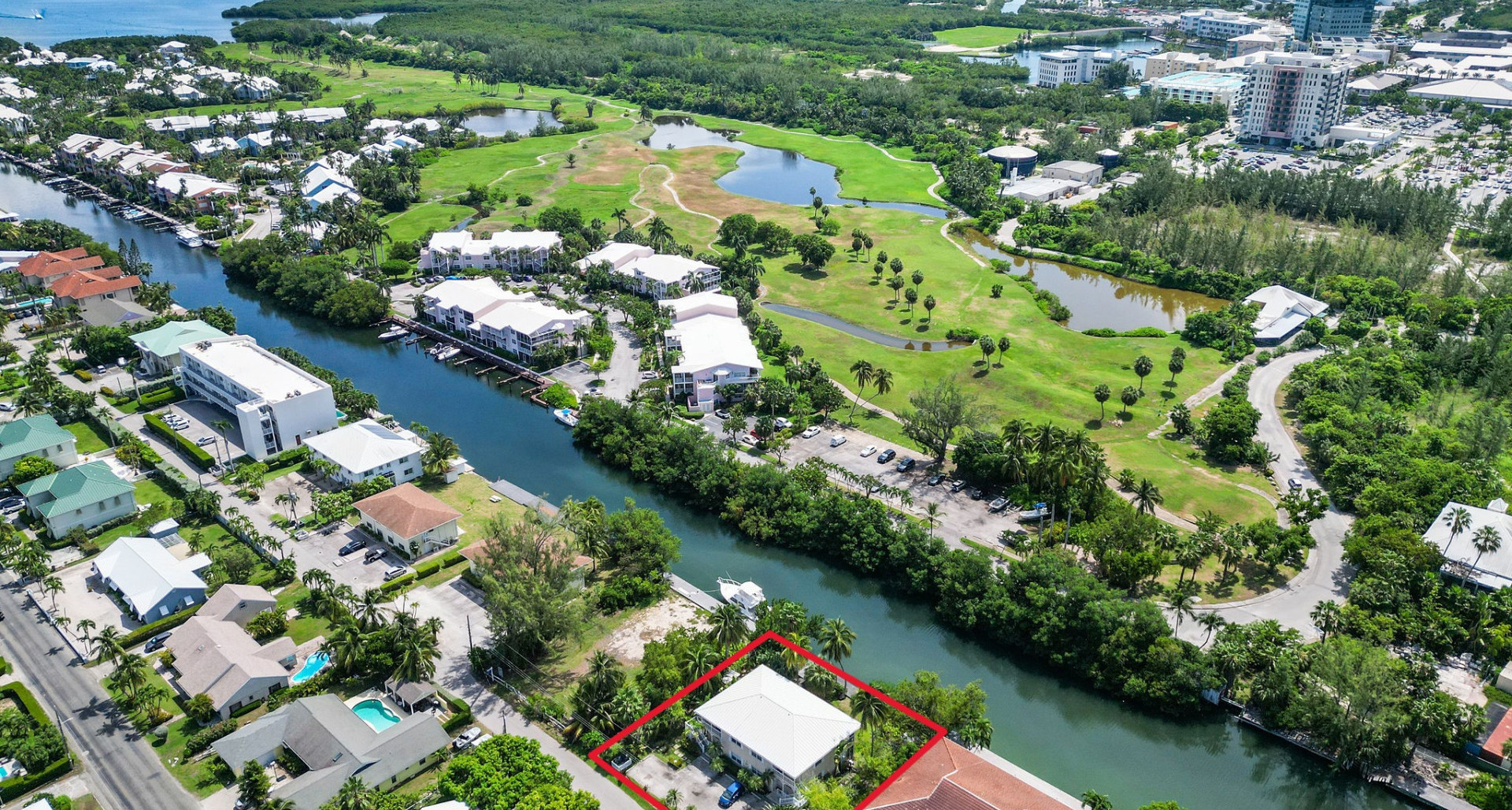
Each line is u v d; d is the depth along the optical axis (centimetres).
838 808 14538
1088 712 18325
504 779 15450
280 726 16762
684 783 16162
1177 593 19662
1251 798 16362
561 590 18912
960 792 14300
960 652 19862
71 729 17250
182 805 15612
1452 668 18962
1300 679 17625
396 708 17625
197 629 18738
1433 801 15975
